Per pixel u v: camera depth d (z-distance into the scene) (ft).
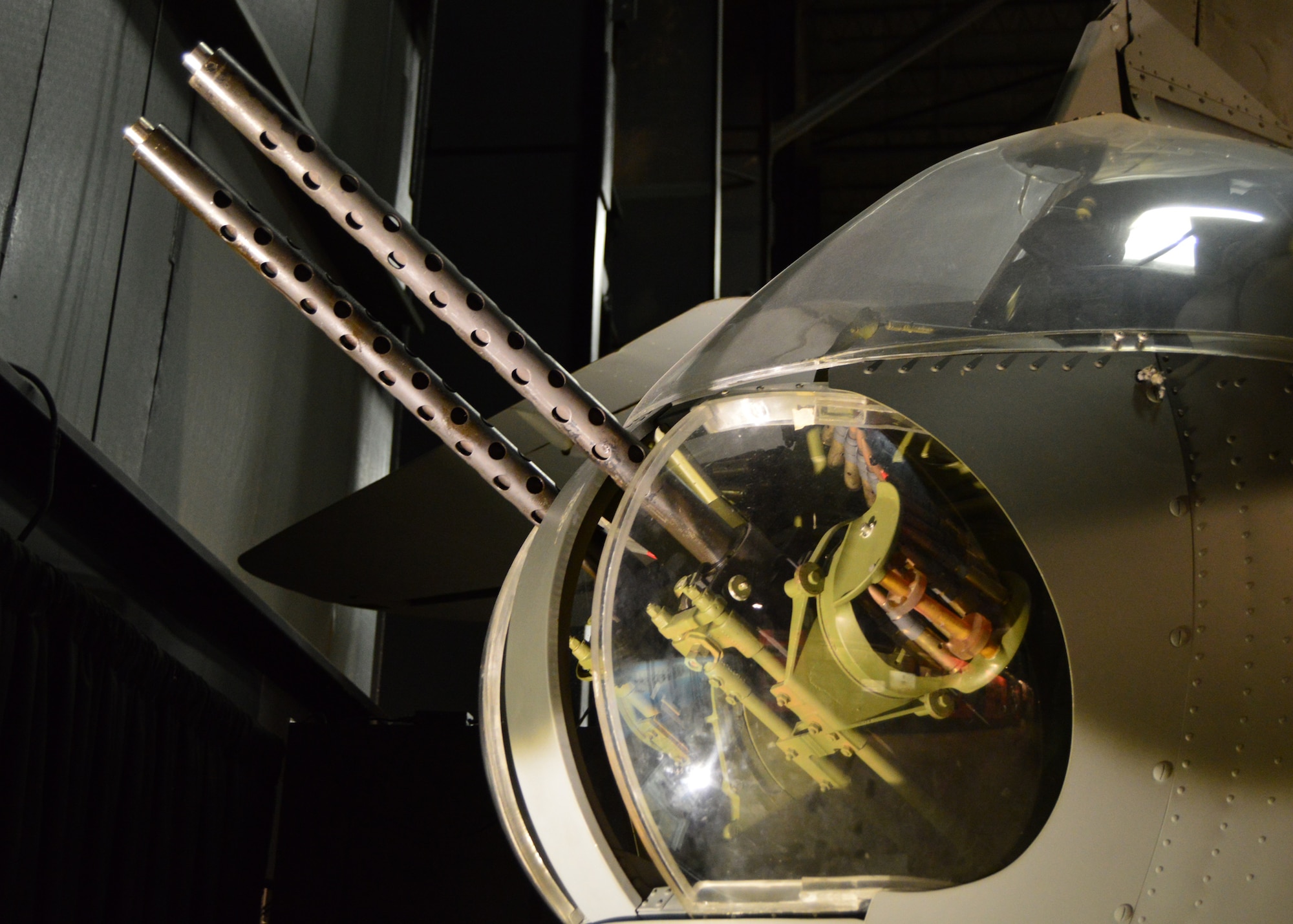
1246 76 10.16
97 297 12.87
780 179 64.80
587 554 7.55
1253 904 6.17
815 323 7.32
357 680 22.24
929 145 64.64
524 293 23.03
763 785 6.72
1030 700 6.54
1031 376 6.72
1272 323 6.73
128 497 11.82
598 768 7.43
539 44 24.95
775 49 53.36
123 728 11.70
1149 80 9.87
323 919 15.24
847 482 6.95
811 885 6.59
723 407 7.17
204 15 15.69
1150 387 6.62
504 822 7.32
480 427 7.66
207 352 15.79
